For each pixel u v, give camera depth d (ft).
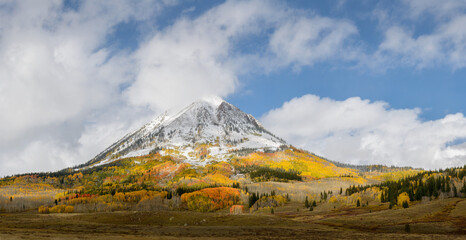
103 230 334.44
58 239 215.72
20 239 199.62
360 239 278.67
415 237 291.79
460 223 374.02
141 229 355.36
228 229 362.74
